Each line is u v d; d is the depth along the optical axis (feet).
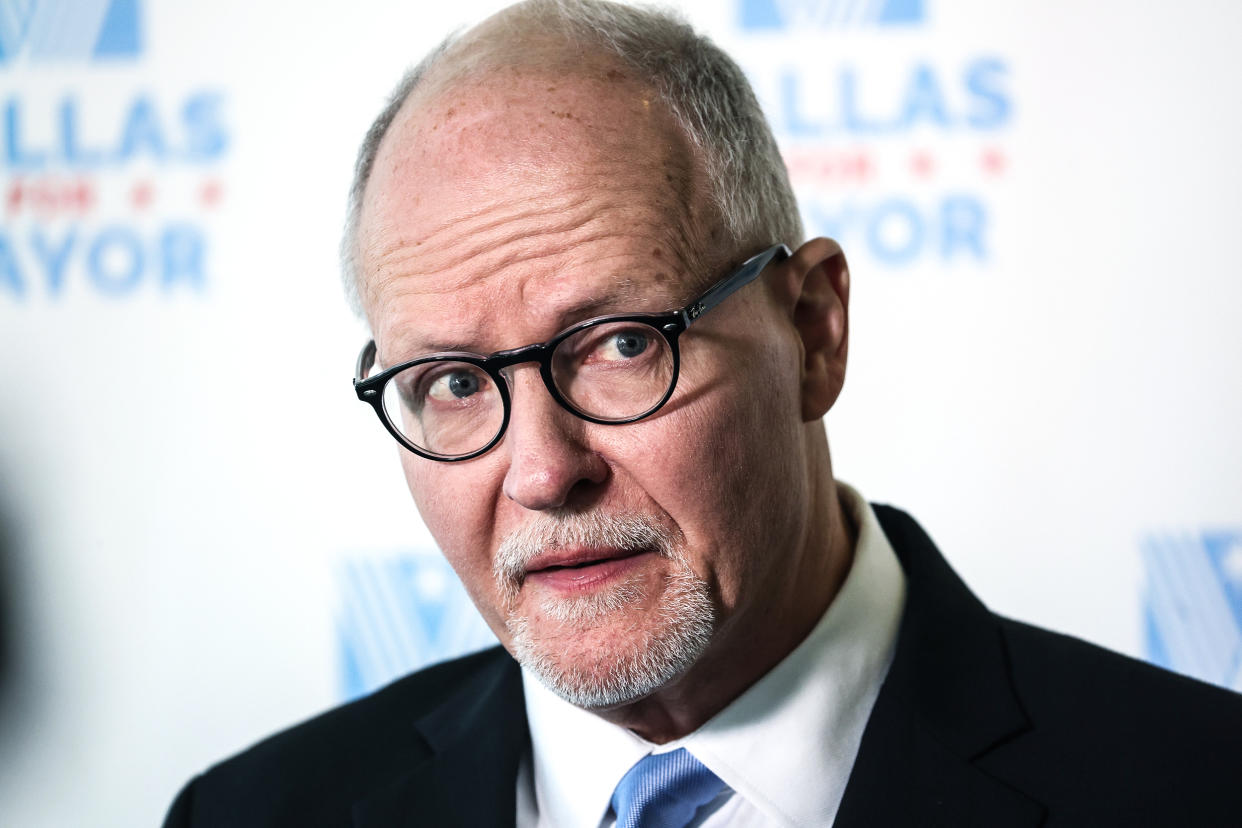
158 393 15.08
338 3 14.92
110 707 14.93
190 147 15.05
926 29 13.96
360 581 14.76
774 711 6.31
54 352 15.20
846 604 6.59
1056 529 13.74
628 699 5.70
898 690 6.37
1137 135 13.70
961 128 13.93
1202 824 5.80
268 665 14.79
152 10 15.08
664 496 5.57
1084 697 6.47
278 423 14.93
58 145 15.19
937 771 6.13
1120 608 13.61
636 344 5.57
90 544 15.07
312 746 8.05
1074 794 6.02
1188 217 13.62
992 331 13.87
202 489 14.98
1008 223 13.87
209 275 15.02
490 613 6.16
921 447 13.92
